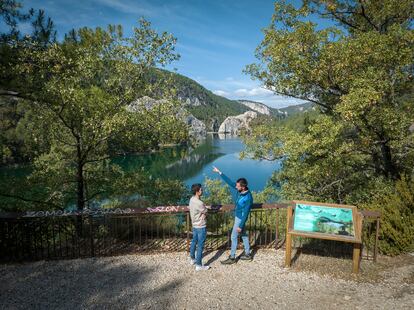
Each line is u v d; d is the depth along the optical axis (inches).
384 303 195.9
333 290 214.4
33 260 259.6
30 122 388.5
